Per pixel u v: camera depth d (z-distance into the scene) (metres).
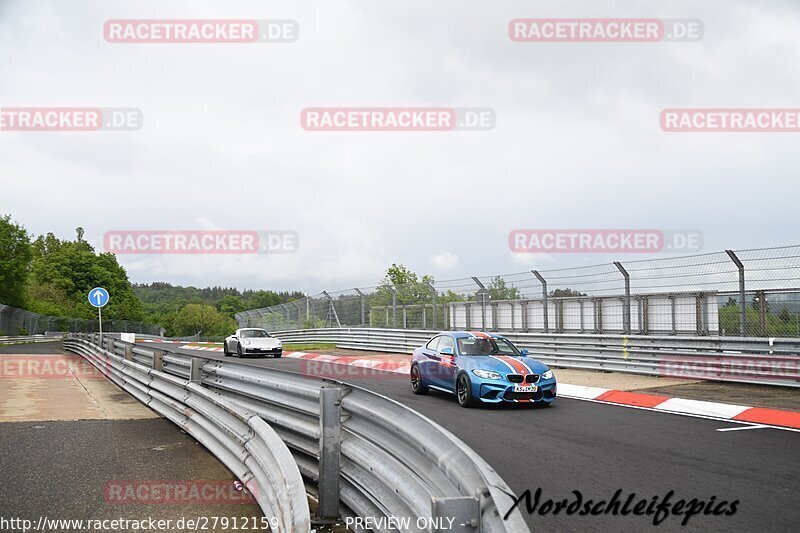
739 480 5.53
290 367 17.53
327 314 29.25
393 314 23.92
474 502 2.43
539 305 18.03
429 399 11.29
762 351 11.99
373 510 3.80
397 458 3.54
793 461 6.26
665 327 14.51
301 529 3.46
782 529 4.30
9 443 7.06
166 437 7.42
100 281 90.44
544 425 8.43
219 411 6.29
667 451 6.73
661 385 12.47
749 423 8.53
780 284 11.88
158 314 127.31
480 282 19.84
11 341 37.44
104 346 16.47
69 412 9.41
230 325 119.31
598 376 14.30
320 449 4.36
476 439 7.43
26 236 53.94
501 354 10.91
